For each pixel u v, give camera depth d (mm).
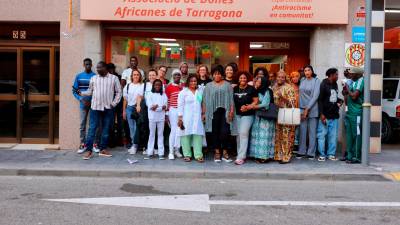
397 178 9586
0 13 12008
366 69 10180
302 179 9594
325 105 10891
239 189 8672
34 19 12031
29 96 12641
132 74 11445
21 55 12570
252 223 6578
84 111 11703
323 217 6902
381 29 12047
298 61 13086
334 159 11062
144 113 11070
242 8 11828
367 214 7078
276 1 11797
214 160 10875
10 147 12281
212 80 11172
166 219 6715
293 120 10273
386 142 14469
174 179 9523
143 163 10445
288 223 6590
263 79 10359
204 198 7926
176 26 12664
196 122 10516
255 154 10586
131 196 8023
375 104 12086
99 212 7023
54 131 12648
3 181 9188
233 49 13109
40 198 7824
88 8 11781
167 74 12914
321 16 11836
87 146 11008
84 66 11695
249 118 10406
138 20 11867
